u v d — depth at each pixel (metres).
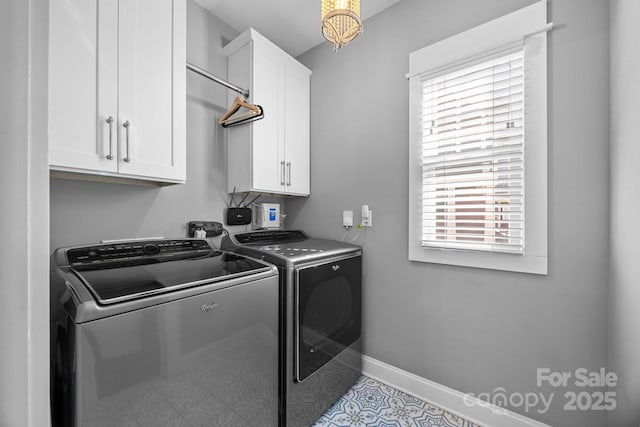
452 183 1.58
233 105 1.76
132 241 1.39
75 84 1.03
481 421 1.48
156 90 1.28
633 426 0.92
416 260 1.70
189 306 0.96
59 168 1.00
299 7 1.84
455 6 1.57
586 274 1.22
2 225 0.24
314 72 2.26
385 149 1.86
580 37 1.22
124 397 0.81
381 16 1.88
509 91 1.40
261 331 1.22
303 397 1.41
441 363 1.63
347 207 2.05
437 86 1.63
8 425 0.25
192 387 0.97
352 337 1.79
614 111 1.09
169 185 1.53
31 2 0.26
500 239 1.42
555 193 1.29
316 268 1.49
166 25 1.32
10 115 0.25
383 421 1.50
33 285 0.26
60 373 0.81
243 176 1.85
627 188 0.97
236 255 1.51
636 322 0.90
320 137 2.21
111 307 0.79
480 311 1.50
